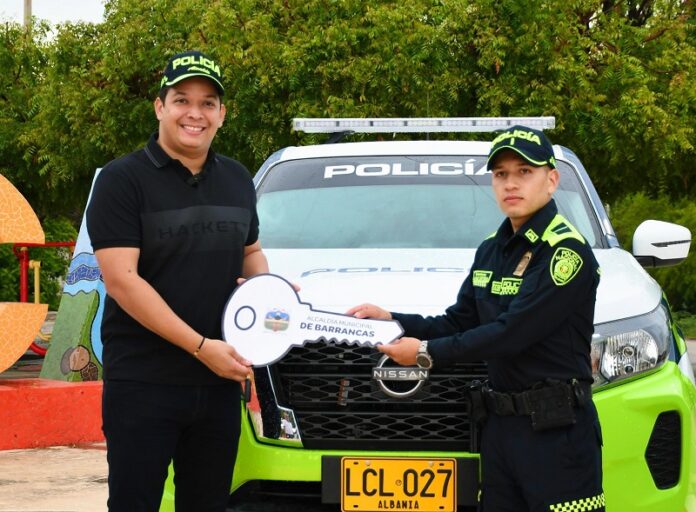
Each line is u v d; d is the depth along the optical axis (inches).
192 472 138.0
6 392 274.5
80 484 236.4
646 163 540.7
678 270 837.2
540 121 221.5
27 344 283.7
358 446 150.3
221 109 134.8
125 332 130.9
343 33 492.1
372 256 179.0
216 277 132.8
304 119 227.0
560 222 128.8
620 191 593.0
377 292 154.8
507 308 129.0
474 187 207.6
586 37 511.5
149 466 130.6
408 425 150.3
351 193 208.5
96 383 289.1
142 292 127.2
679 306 852.0
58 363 305.7
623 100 493.4
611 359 151.3
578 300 126.6
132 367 130.3
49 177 665.0
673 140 507.2
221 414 134.9
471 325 138.3
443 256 178.4
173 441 132.4
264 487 153.6
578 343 128.9
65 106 581.0
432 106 497.4
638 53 543.8
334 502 148.3
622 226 908.0
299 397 151.6
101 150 578.2
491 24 501.7
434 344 129.3
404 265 171.2
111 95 557.0
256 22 504.7
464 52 510.6
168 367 130.2
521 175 129.0
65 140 587.2
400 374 149.5
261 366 140.3
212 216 132.6
